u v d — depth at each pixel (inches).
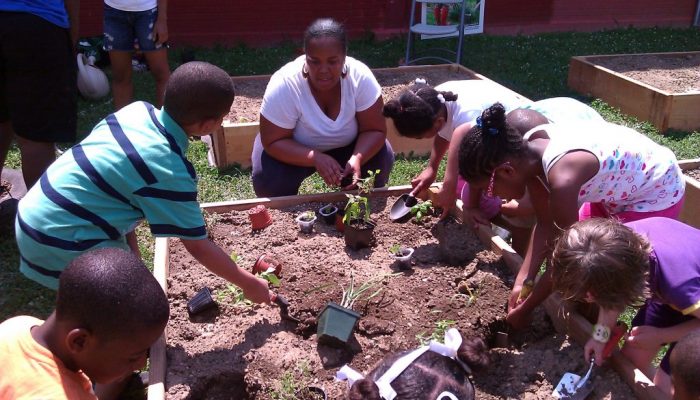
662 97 277.9
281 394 111.7
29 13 162.2
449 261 149.7
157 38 260.5
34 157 175.5
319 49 160.4
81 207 114.2
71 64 174.4
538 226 132.0
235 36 410.9
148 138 114.8
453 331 106.9
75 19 186.7
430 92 162.1
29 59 164.9
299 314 130.1
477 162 122.2
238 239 157.6
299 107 175.3
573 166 119.7
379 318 130.0
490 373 119.5
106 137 116.4
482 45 420.2
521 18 462.3
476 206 159.8
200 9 401.4
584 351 119.3
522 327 129.6
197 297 131.9
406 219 167.0
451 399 96.3
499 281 140.9
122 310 78.7
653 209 132.0
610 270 94.2
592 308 123.8
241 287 124.2
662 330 109.8
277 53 394.0
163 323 83.3
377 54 400.5
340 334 120.3
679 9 487.5
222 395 117.7
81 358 81.5
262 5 410.9
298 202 174.2
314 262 148.3
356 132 186.1
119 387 126.8
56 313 81.5
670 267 105.7
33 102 169.5
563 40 438.9
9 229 184.5
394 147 248.7
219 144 230.2
